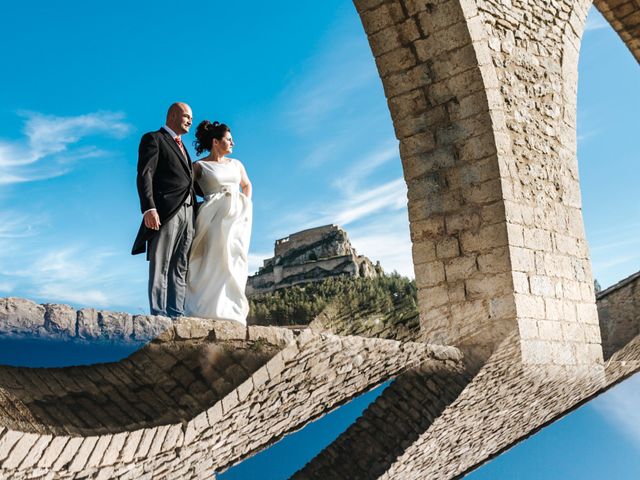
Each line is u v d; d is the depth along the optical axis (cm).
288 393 462
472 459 802
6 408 309
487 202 636
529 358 615
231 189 477
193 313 447
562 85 745
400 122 687
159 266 435
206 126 498
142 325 368
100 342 348
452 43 643
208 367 398
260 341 426
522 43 704
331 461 573
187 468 424
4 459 309
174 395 381
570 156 737
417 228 677
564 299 674
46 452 325
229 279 455
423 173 677
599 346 717
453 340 638
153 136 453
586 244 727
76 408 338
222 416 410
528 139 680
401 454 601
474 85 639
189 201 456
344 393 535
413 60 668
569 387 757
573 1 784
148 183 439
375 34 679
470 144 647
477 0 655
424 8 648
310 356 462
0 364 318
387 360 549
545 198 683
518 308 611
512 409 739
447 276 653
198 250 464
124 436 352
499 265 623
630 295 932
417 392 619
